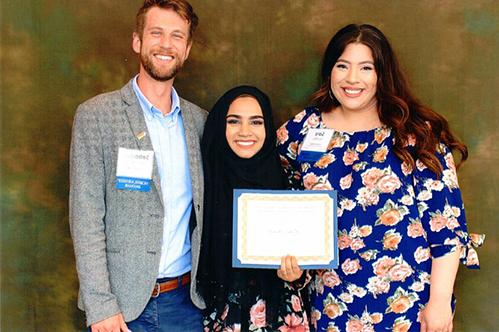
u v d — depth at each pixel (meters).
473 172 2.40
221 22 2.41
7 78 2.45
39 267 2.53
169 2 1.82
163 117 1.84
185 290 1.91
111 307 1.72
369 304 1.82
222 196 1.90
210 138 1.92
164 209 1.80
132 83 1.83
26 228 2.51
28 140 2.47
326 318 1.88
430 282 1.81
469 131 2.38
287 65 2.41
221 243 1.87
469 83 2.36
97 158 1.74
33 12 2.42
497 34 2.33
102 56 2.42
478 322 2.48
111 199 1.77
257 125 1.88
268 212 1.80
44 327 2.56
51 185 2.49
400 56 2.37
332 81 1.92
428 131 1.84
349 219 1.84
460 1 2.32
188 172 1.88
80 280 1.72
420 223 1.81
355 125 1.95
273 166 1.93
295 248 1.79
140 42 1.85
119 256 1.77
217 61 2.43
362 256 1.82
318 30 2.38
